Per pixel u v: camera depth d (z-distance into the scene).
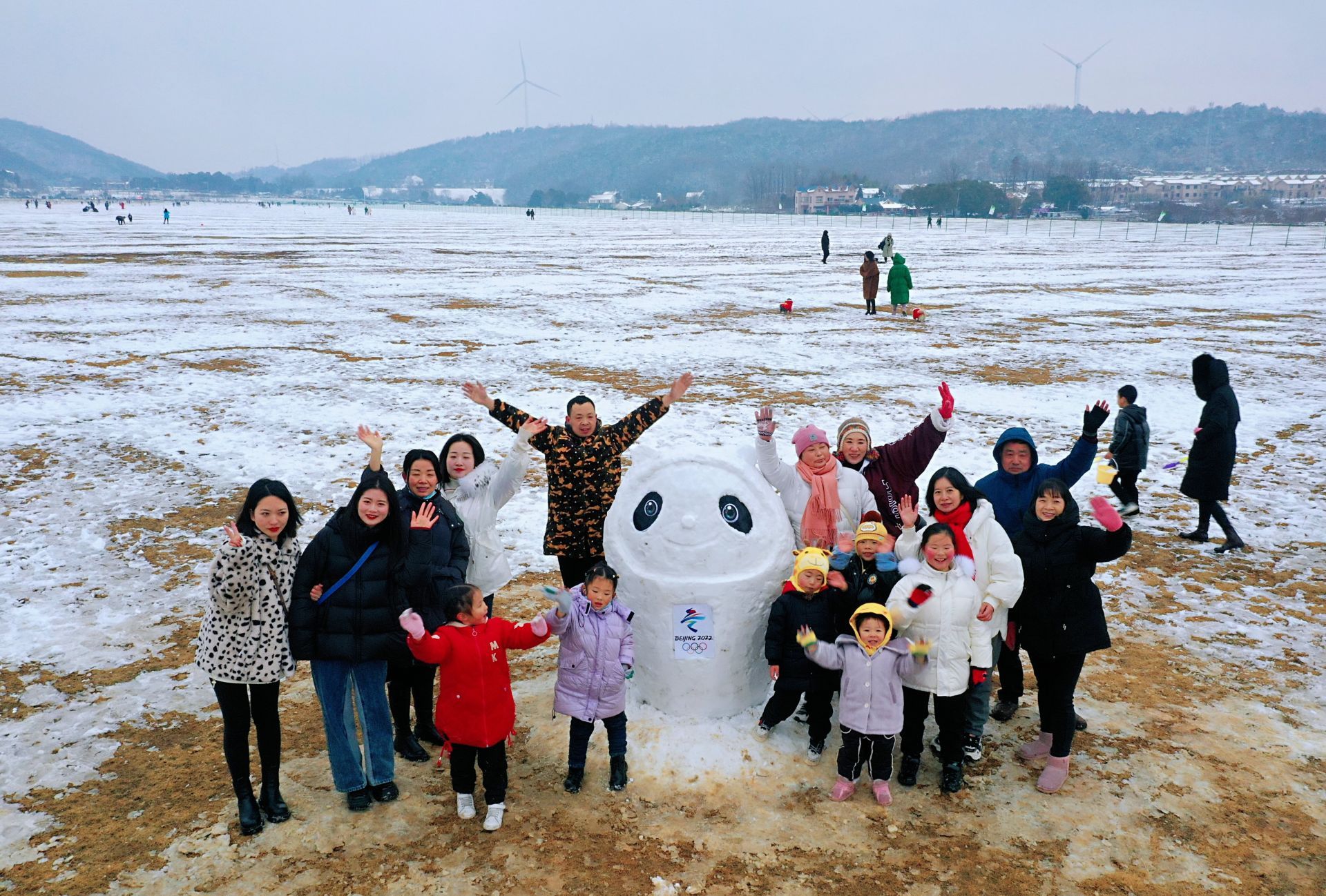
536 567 7.87
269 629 4.29
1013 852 4.24
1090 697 5.68
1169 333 21.31
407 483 5.01
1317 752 5.07
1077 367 17.17
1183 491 8.48
